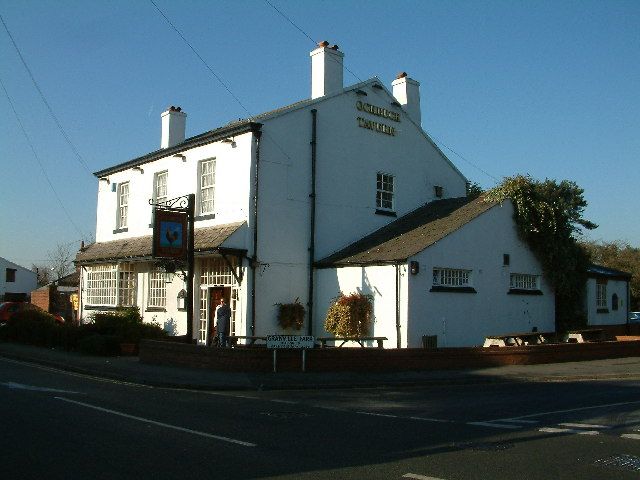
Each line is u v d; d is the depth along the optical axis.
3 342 26.22
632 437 9.14
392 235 23.80
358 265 21.73
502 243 23.91
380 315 21.00
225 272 22.64
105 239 29.75
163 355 18.53
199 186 23.98
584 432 9.52
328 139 23.98
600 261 50.38
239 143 22.22
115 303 26.97
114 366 18.11
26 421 9.77
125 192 28.94
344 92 24.70
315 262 23.08
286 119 22.75
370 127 25.53
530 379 17.58
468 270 22.45
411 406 12.38
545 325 25.31
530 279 25.22
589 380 17.91
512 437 9.12
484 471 7.19
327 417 10.91
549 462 7.62
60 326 23.98
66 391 13.45
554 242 25.22
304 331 22.72
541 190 25.52
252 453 7.98
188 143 24.16
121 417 10.35
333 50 24.73
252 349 17.06
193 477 6.82
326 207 23.70
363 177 25.09
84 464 7.27
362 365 17.69
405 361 18.17
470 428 9.87
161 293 25.42
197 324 23.44
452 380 16.75
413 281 20.47
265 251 21.83
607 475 7.05
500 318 23.39
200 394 14.04
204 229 22.95
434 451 8.19
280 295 22.14
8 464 7.21
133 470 7.07
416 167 27.27
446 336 21.33
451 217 23.80
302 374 16.80
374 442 8.74
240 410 11.59
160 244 19.30
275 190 22.25
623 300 31.19
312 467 7.31
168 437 8.84
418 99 27.86
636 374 18.73
